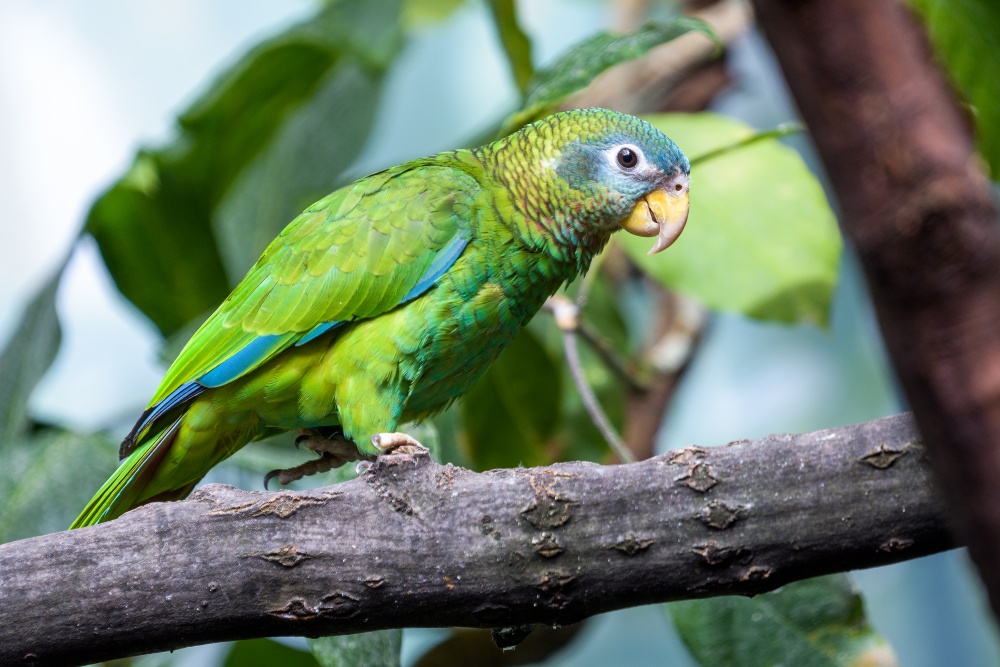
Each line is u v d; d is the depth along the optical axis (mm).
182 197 5957
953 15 3709
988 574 1597
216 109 5945
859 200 1532
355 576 2918
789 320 4590
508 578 2912
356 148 6371
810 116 1540
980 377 1531
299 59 5871
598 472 2951
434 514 2945
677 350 6289
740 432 9547
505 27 5277
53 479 4688
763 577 2871
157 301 6109
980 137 3949
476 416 5402
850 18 1481
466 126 10562
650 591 2910
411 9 7234
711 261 4676
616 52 4176
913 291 1544
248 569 2902
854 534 2812
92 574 2887
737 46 7266
